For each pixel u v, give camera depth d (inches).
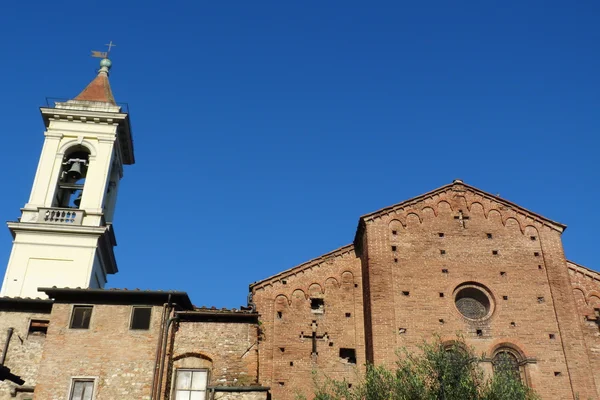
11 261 1441.9
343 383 1105.4
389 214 1419.8
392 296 1312.7
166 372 1025.5
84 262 1455.5
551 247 1405.0
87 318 1068.5
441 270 1358.3
